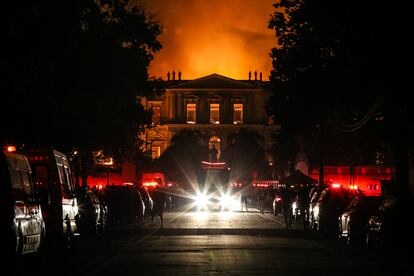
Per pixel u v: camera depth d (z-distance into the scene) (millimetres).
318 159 71125
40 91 31422
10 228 16328
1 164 16625
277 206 56000
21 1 26750
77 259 22328
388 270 19766
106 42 38938
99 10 37500
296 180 63062
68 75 35031
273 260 22047
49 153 22828
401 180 37562
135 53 43688
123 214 44094
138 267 19984
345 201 33875
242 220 49750
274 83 50250
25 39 28547
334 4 36219
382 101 37125
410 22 33000
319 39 39562
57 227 22562
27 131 31625
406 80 34344
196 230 37750
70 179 25594
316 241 30516
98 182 65125
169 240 30453
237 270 19203
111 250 25547
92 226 32000
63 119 34938
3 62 28031
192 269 19438
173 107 138250
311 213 37406
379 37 34031
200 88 138750
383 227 24484
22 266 18844
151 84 47625
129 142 49688
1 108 29953
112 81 39969
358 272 19125
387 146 47188
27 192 18609
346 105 40688
